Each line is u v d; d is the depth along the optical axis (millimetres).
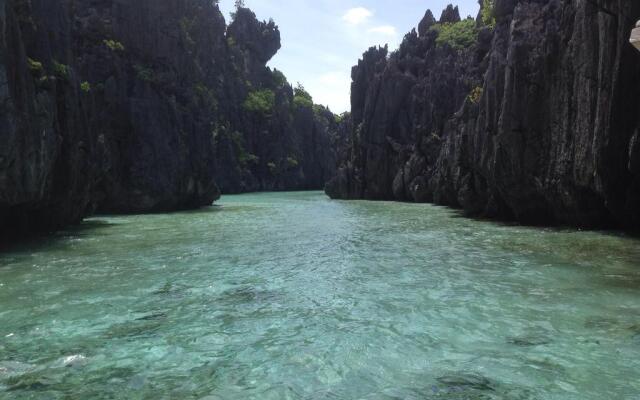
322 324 10469
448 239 22422
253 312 11328
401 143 61625
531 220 27578
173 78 56219
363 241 22219
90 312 11312
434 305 11719
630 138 19281
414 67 64438
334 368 8242
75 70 29375
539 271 15023
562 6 25078
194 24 78188
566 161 23594
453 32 63438
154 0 54656
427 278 14508
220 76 103375
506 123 26688
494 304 11680
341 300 12281
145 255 18688
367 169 64062
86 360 8594
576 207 23750
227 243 21891
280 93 128250
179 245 21281
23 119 19344
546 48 25141
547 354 8625
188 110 54750
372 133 63625
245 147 108750
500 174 27656
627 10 18812
